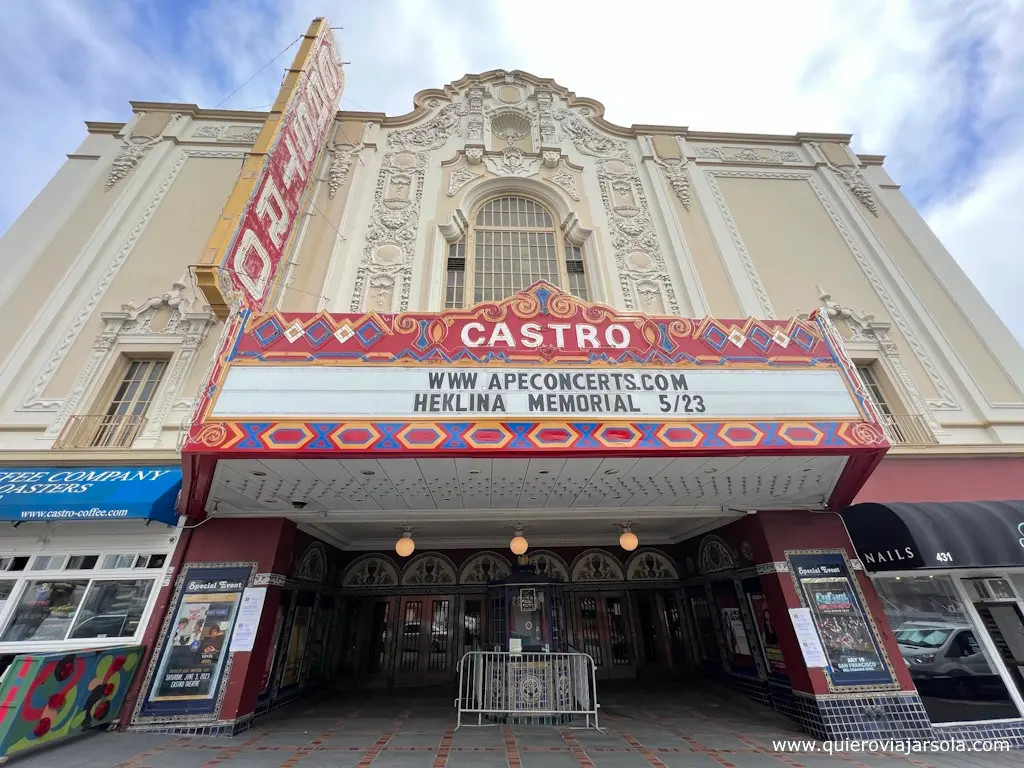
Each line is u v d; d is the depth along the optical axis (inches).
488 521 318.7
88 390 323.6
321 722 276.4
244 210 307.7
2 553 266.2
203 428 210.5
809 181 498.0
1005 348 383.9
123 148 454.3
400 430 215.2
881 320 398.0
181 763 197.3
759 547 294.2
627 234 444.5
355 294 384.5
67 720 210.7
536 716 281.6
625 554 429.7
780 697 286.4
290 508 278.4
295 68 409.4
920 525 252.8
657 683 389.1
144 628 254.8
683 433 225.3
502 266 431.2
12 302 351.9
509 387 229.0
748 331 255.3
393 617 409.7
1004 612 277.7
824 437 231.3
